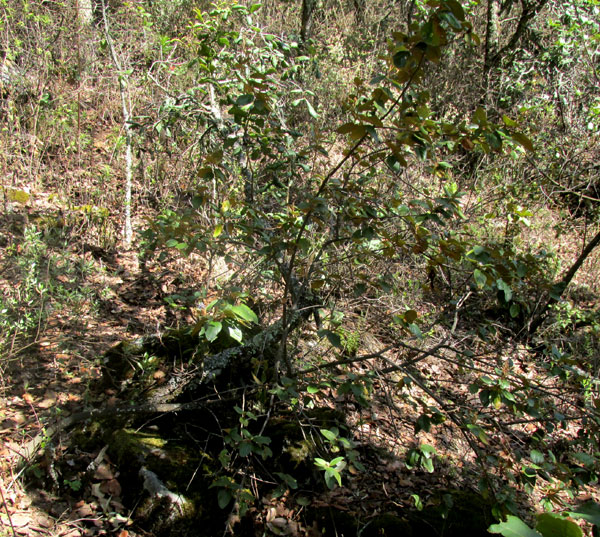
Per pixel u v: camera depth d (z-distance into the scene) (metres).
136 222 5.97
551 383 5.07
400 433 4.30
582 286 6.55
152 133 6.59
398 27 10.08
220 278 5.25
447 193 3.22
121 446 3.39
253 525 3.30
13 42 7.07
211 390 3.75
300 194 3.93
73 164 6.39
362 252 3.38
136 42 8.45
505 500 2.99
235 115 3.38
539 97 8.05
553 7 8.87
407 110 2.82
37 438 3.36
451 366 4.84
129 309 4.89
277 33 9.11
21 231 5.32
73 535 3.04
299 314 4.00
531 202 7.04
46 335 4.30
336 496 3.63
